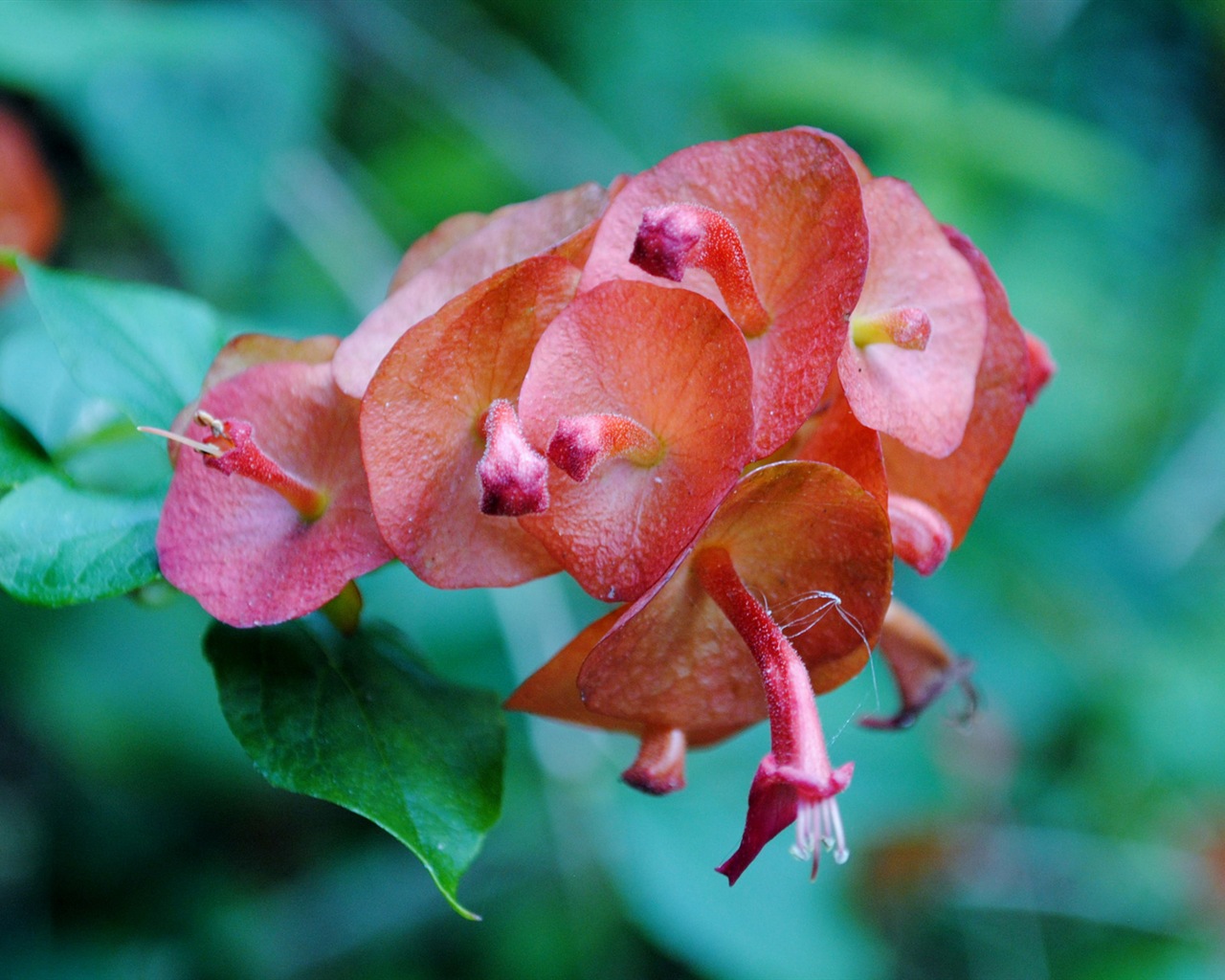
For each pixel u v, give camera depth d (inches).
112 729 18.1
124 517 11.2
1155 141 29.6
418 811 10.9
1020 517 21.9
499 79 21.5
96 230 20.0
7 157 16.5
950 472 11.4
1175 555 23.7
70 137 19.6
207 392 11.0
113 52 16.8
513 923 18.7
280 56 18.4
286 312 18.2
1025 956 22.6
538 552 10.7
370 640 11.4
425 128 21.7
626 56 22.4
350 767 10.9
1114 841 22.5
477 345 10.5
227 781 18.9
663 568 10.5
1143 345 25.0
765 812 10.1
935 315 11.1
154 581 11.4
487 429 10.4
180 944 18.4
